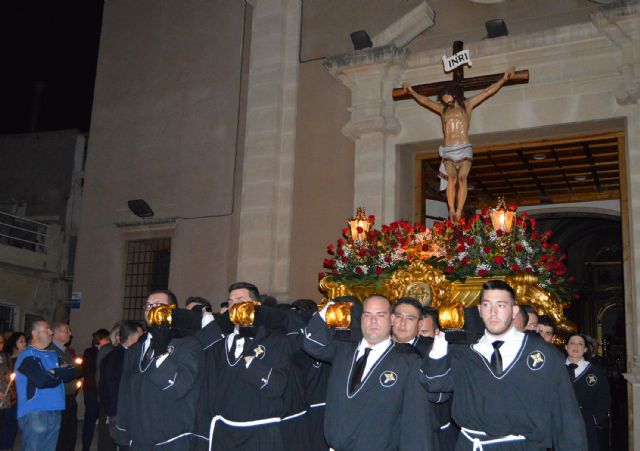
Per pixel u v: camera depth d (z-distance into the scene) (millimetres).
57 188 18953
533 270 6504
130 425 4863
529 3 9117
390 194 9391
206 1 11609
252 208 10117
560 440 3918
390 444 4031
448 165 8148
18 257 16266
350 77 9672
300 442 4977
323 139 10023
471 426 4059
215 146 11023
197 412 4855
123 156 11836
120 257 11539
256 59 10609
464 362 4102
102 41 12477
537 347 4008
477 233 6734
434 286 6480
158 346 4633
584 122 8508
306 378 5266
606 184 12492
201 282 10656
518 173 11812
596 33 8398
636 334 7781
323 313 4418
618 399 10828
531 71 8812
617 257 18219
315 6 10516
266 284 9773
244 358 4703
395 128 9414
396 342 4281
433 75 9359
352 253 6984
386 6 10023
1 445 8391
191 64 11523
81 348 11516
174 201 11180
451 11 9562
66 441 7672
